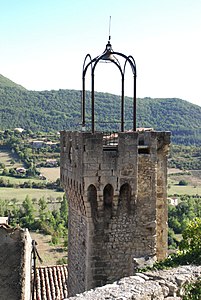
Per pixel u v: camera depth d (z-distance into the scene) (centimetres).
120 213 1731
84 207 1691
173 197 8062
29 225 7412
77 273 1855
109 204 1717
